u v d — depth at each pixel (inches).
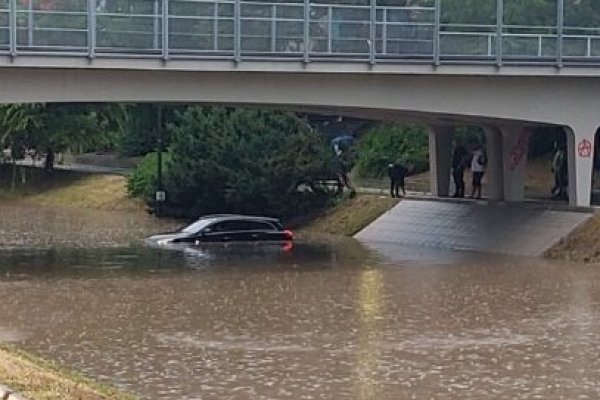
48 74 2229.3
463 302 1900.8
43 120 4655.5
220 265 2442.2
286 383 1288.1
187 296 1957.4
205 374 1332.4
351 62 2409.0
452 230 2940.5
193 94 2345.0
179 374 1331.2
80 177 4687.5
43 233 3250.5
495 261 2522.1
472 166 3223.4
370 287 2087.8
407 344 1524.4
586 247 2534.5
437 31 2477.9
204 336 1577.3
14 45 2151.8
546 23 2647.6
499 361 1418.6
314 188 3484.3
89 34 2202.3
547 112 2652.6
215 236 2950.3
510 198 2957.7
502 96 2603.3
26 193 4726.9
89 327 1642.5
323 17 2381.9
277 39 2348.7
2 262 2470.5
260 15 2331.4
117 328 1635.1
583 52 2625.5
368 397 1224.2
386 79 2492.6
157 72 2304.4
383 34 2434.8
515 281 2174.0
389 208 3272.6
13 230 3353.8
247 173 3442.4
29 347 1487.5
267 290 2038.6
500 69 2544.3
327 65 2388.0
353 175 4050.2
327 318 1732.3
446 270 2352.4
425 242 2957.7
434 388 1267.2
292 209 3474.4
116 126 4894.2
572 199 2719.0
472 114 2583.7
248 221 2987.2
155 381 1291.8
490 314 1779.0
